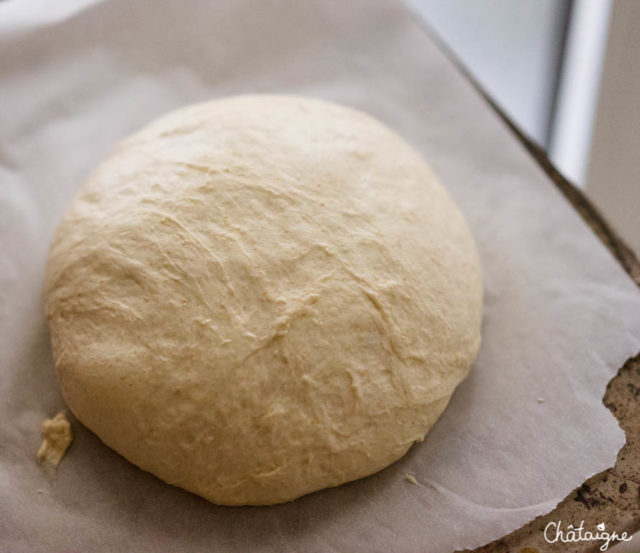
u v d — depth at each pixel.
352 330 0.32
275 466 0.31
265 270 0.32
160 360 0.31
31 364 0.37
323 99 0.49
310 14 0.51
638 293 0.39
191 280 0.32
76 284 0.33
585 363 0.37
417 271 0.34
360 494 0.34
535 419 0.36
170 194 0.34
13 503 0.33
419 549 0.32
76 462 0.34
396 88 0.50
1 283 0.40
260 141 0.36
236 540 0.32
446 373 0.34
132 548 0.32
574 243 0.42
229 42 0.50
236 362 0.31
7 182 0.44
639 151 0.58
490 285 0.41
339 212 0.34
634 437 0.35
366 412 0.32
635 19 0.51
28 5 0.47
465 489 0.34
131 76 0.49
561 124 0.67
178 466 0.32
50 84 0.47
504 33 0.64
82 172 0.45
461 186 0.45
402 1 0.52
